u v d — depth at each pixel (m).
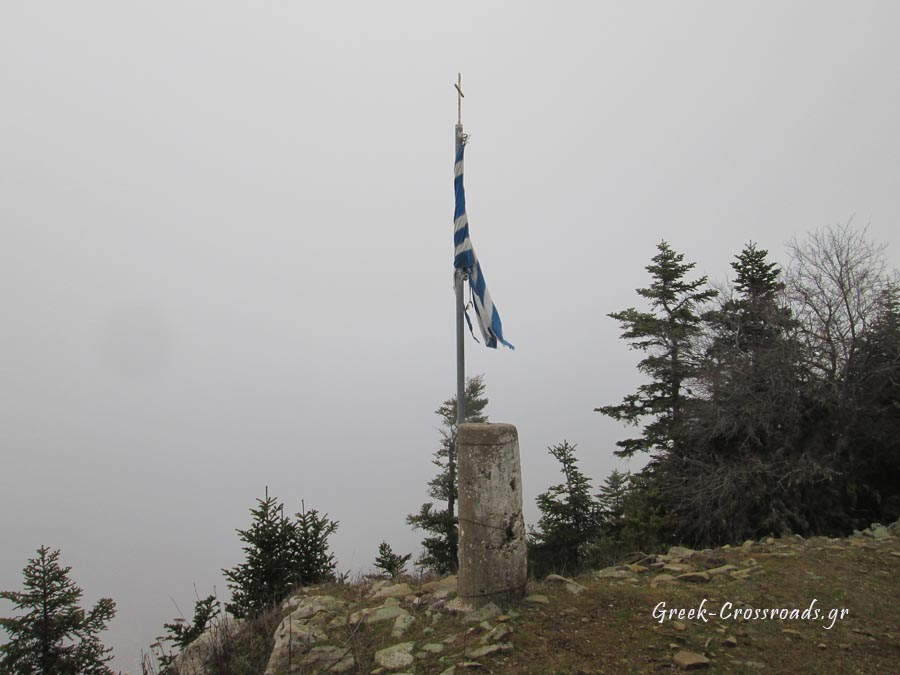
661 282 17.75
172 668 6.86
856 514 12.49
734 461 13.04
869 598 5.51
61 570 9.57
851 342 12.89
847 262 13.57
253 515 9.66
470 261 6.66
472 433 5.53
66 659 9.06
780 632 4.80
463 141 6.84
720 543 12.23
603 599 5.48
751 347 14.50
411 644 4.97
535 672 4.21
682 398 16.41
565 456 17.50
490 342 6.63
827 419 12.73
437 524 20.56
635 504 13.77
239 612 8.64
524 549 5.59
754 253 17.45
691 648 4.51
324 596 7.00
